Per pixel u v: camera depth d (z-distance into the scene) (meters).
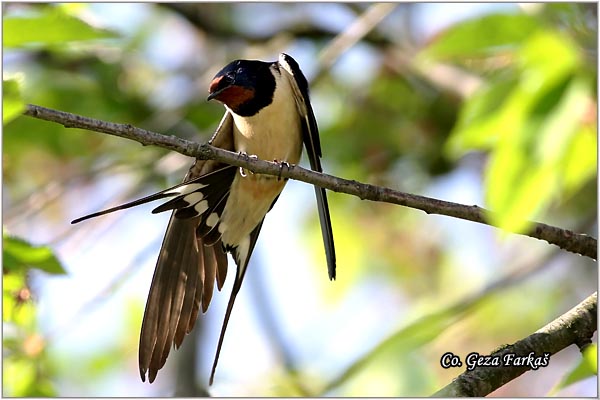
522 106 4.46
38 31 5.91
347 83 14.97
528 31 5.49
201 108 14.11
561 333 6.35
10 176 13.70
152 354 7.26
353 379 7.78
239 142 8.48
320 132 14.41
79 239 10.33
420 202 6.37
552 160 4.23
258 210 8.00
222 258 7.70
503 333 12.32
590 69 4.52
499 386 6.15
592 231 11.73
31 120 13.31
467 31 5.62
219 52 14.62
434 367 9.30
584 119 4.34
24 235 12.87
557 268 13.09
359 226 14.04
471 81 12.06
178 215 6.91
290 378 11.41
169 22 14.84
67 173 13.81
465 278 13.46
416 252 13.85
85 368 12.69
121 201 12.22
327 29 14.62
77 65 13.85
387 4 12.15
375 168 14.37
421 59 5.91
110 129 5.83
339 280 13.77
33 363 8.66
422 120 14.70
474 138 5.00
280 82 8.48
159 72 14.61
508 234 4.37
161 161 12.48
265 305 12.95
